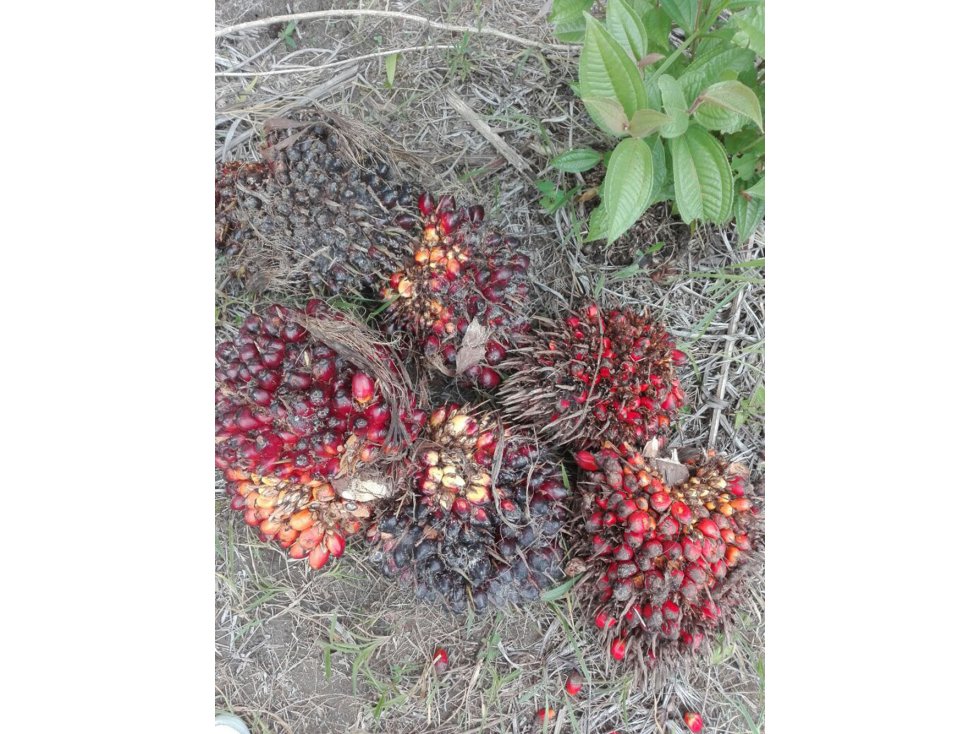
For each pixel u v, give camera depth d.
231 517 1.17
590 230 1.07
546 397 1.05
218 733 1.14
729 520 1.04
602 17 1.18
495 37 1.19
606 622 1.04
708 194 0.94
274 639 1.18
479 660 1.18
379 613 1.18
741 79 1.02
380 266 1.05
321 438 0.95
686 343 1.21
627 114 0.88
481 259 1.05
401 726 1.18
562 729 1.16
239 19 1.19
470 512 1.01
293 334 0.97
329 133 1.05
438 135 1.20
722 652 1.14
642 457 1.05
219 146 1.16
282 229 1.04
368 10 1.19
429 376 1.12
